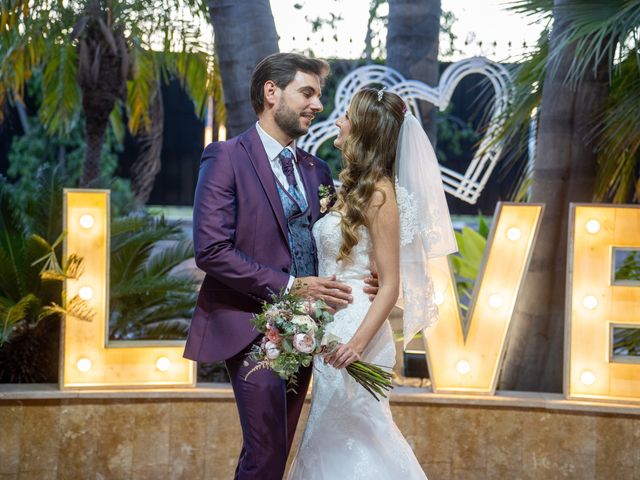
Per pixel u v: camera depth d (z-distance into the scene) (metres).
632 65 4.67
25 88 14.07
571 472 4.18
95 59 6.61
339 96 4.90
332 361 2.95
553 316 4.69
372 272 3.18
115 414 4.18
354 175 3.13
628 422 4.13
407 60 5.54
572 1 4.52
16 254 4.87
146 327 5.24
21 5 6.23
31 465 4.11
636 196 5.34
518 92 4.96
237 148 3.21
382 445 3.12
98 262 4.18
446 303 4.29
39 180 5.16
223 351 3.13
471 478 4.25
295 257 3.22
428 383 5.38
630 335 5.04
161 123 9.59
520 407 4.20
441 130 14.59
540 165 4.72
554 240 4.68
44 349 4.96
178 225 5.39
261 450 3.13
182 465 4.23
